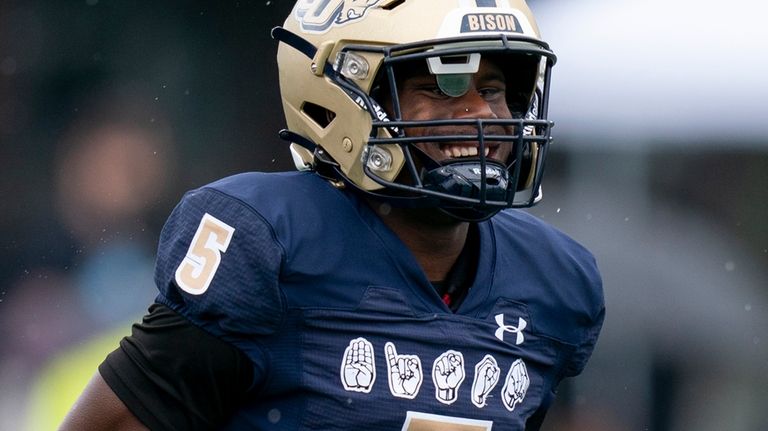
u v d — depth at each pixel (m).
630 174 17.00
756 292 16.03
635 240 16.70
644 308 16.39
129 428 6.75
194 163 21.30
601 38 17.38
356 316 6.73
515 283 7.36
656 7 17.16
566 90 17.48
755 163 16.44
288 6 20.95
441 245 7.15
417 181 6.73
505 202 6.76
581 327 7.66
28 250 20.84
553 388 7.78
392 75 6.80
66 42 21.58
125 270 20.64
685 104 16.77
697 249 16.42
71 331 19.86
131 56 21.61
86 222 21.00
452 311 7.07
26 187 21.16
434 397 6.79
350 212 7.00
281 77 7.70
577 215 17.12
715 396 15.80
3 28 21.62
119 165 21.25
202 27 21.34
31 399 18.78
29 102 21.53
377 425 6.68
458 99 6.95
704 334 16.03
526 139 6.80
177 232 6.96
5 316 20.06
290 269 6.65
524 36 6.93
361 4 7.09
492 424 6.99
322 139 7.31
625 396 16.09
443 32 6.79
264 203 6.85
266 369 6.62
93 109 21.52
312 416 6.66
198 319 6.62
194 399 6.64
